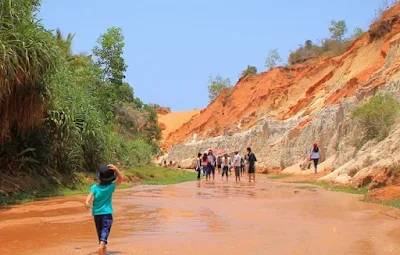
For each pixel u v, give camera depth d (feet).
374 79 98.84
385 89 86.74
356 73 149.59
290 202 43.29
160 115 390.01
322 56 227.61
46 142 55.93
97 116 66.33
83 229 28.35
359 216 32.73
